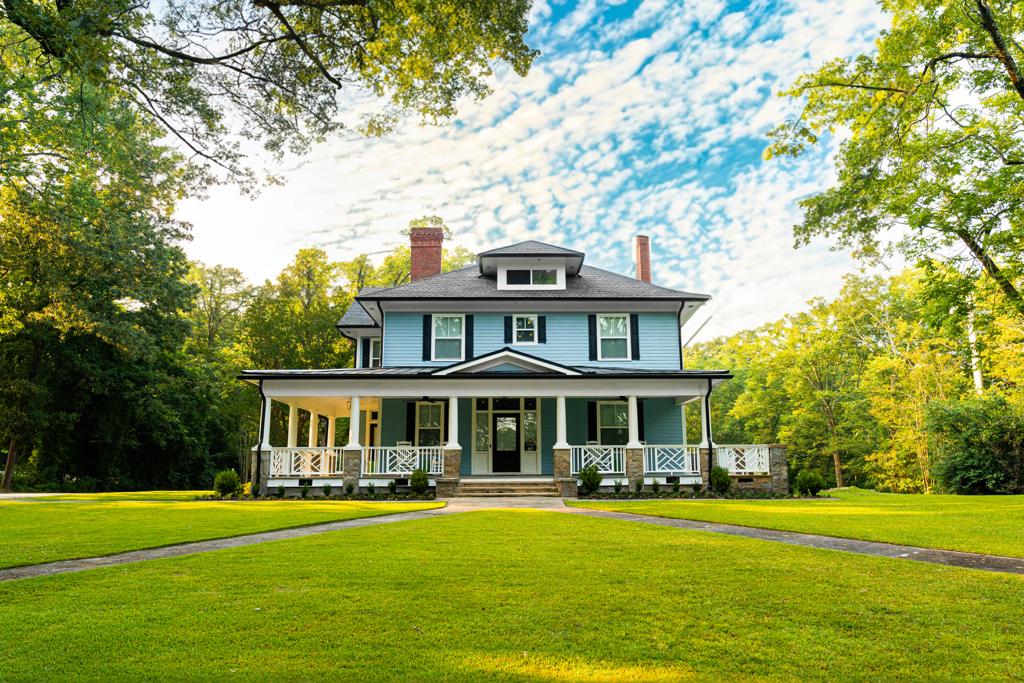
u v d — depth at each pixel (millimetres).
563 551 7203
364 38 12305
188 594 5148
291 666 3471
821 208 16859
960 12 14672
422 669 3426
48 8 9375
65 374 30047
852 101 16156
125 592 5223
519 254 23109
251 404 36000
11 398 27219
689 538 8281
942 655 3682
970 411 20234
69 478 30703
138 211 27672
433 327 22891
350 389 19203
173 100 12109
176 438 36281
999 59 14516
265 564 6441
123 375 31516
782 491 18859
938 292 16109
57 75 11367
